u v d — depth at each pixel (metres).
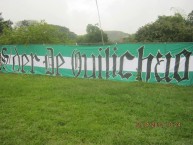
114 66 13.71
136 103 8.43
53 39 20.05
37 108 7.86
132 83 12.20
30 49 16.97
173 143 5.32
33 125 6.41
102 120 6.73
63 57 15.52
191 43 11.80
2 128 6.29
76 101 8.70
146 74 12.88
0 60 18.77
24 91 10.35
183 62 12.00
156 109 7.65
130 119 6.79
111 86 11.38
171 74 12.27
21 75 16.17
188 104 8.24
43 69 16.47
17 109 7.74
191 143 5.34
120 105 8.18
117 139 5.52
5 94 9.80
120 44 13.45
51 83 12.35
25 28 19.30
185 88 11.00
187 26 24.73
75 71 15.09
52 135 5.83
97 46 14.18
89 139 5.59
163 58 12.43
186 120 6.70
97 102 8.60
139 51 12.98
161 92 10.02
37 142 5.46
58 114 7.29
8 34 19.27
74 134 5.86
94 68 14.39
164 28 23.84
